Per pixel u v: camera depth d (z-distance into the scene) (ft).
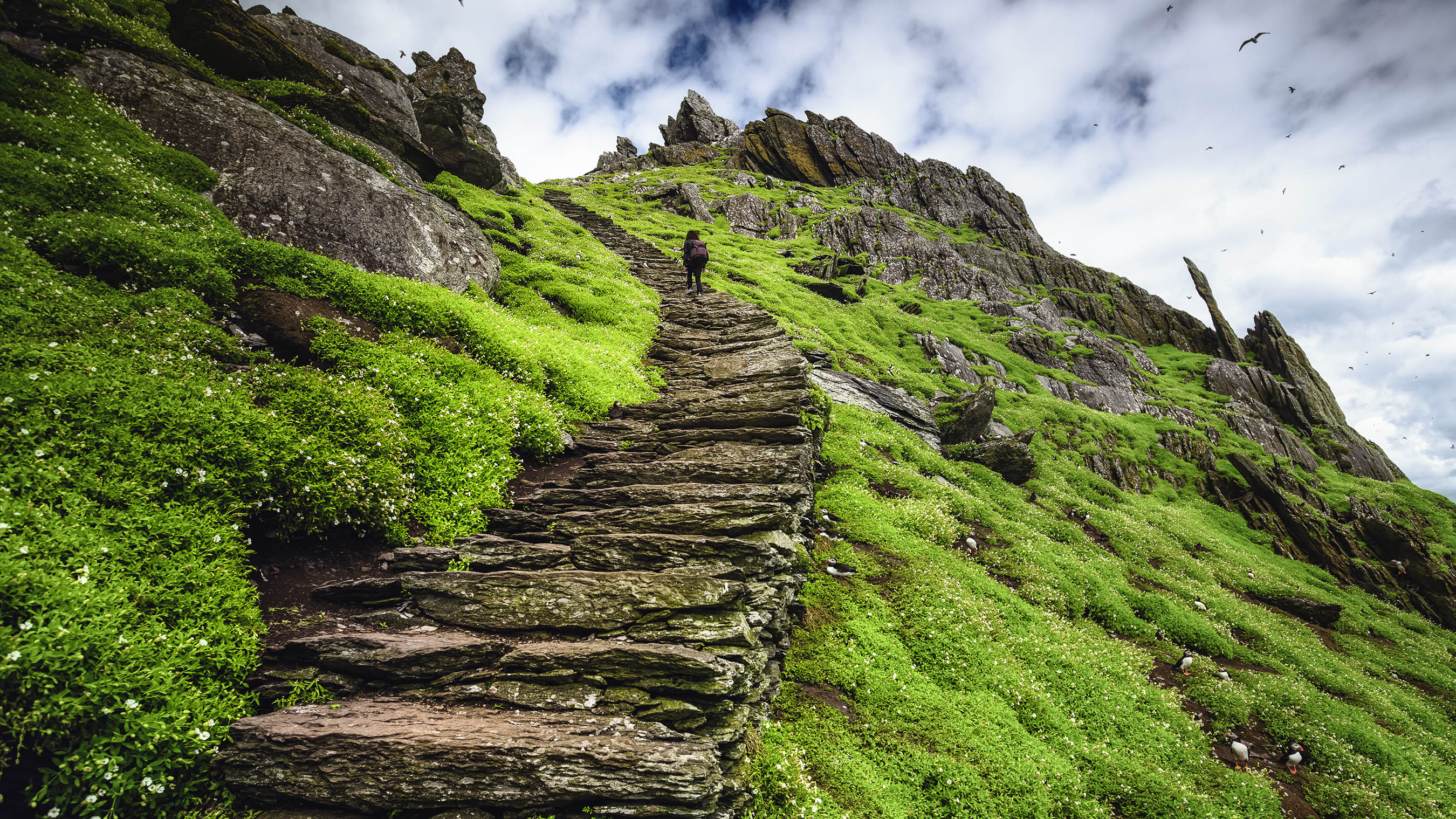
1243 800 40.06
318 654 21.65
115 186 42.22
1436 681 77.36
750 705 27.66
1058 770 35.81
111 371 26.71
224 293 39.09
